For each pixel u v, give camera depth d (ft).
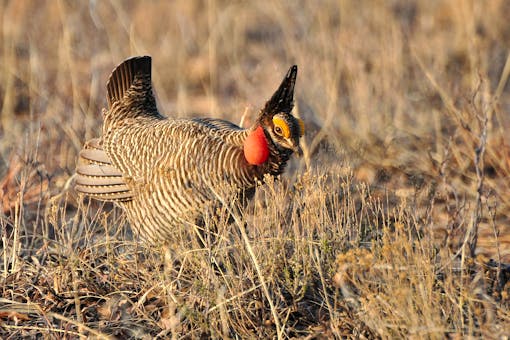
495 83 105.29
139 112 64.90
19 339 50.24
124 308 52.42
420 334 42.80
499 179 76.64
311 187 52.37
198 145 55.36
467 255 55.77
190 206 55.57
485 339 43.73
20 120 95.35
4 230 58.18
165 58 122.93
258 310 49.62
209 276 49.29
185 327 49.08
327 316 49.62
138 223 59.11
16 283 55.62
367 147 81.35
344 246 51.96
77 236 60.54
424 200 66.44
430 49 110.83
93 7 117.91
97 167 60.03
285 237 51.24
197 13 142.61
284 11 121.19
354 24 113.80
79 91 95.09
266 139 56.29
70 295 53.67
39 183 72.38
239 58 124.06
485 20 119.85
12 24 125.29
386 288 46.52
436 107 87.04
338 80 94.12
